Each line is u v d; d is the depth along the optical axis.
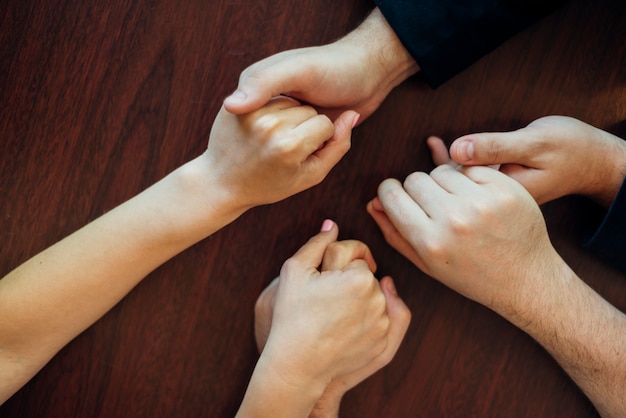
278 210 0.71
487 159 0.66
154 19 0.70
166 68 0.70
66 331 0.66
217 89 0.70
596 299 0.68
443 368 0.73
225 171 0.64
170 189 0.65
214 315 0.72
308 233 0.72
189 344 0.73
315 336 0.67
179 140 0.71
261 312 0.71
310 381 0.67
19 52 0.71
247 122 0.62
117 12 0.70
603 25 0.70
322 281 0.67
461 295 0.72
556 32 0.70
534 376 0.73
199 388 0.73
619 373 0.67
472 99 0.71
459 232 0.64
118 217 0.66
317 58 0.64
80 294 0.66
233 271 0.72
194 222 0.65
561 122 0.67
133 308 0.72
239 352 0.73
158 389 0.73
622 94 0.71
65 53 0.71
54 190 0.71
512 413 0.73
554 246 0.72
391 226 0.70
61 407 0.73
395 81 0.70
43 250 0.70
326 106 0.67
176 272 0.72
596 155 0.67
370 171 0.71
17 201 0.71
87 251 0.66
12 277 0.66
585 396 0.72
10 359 0.66
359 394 0.73
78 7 0.70
